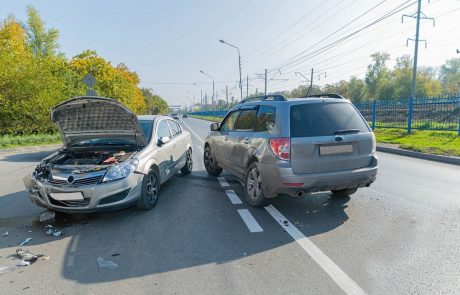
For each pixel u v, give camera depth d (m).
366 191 5.47
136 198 4.43
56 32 37.78
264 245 3.41
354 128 4.28
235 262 3.04
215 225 4.06
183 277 2.79
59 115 4.85
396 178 6.45
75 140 5.40
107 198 4.13
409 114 14.66
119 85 30.17
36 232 4.01
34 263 3.14
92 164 4.50
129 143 5.34
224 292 2.52
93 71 28.61
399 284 2.55
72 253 3.36
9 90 15.88
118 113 4.73
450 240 3.37
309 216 4.29
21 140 14.69
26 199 5.57
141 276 2.83
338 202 4.87
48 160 4.78
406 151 9.88
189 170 7.47
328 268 2.85
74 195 4.04
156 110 78.88
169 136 6.34
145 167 4.65
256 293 2.49
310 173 3.98
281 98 4.53
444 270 2.75
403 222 3.94
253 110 5.14
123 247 3.47
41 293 2.60
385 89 68.75
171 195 5.60
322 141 4.00
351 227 3.83
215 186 6.24
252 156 4.63
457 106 12.58
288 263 2.98
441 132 13.16
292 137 3.96
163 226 4.08
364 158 4.27
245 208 4.74
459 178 6.35
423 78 65.56
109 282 2.74
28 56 17.95
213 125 6.84
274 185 4.08
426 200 4.85
